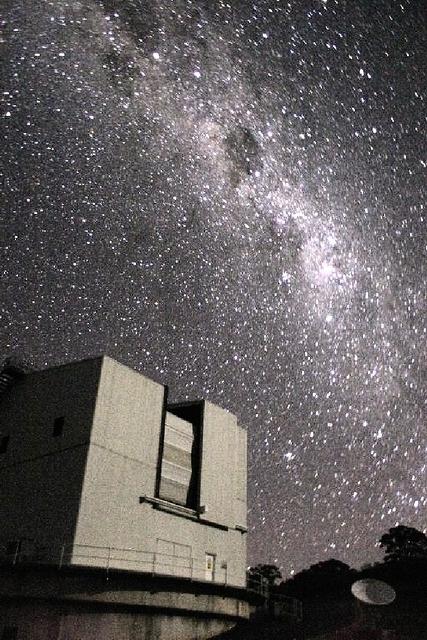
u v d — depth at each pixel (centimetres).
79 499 2266
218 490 2977
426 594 3009
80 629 2091
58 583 2114
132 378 2730
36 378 2792
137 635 2227
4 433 2725
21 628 2039
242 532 3062
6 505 2467
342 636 2381
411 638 2286
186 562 2625
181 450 2881
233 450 3209
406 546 4672
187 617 2428
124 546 2361
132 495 2489
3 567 2131
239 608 2691
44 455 2502
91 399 2517
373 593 2664
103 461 2420
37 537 2286
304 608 3102
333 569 4641
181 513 2695
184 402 3178
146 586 2312
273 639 2420
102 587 2186
